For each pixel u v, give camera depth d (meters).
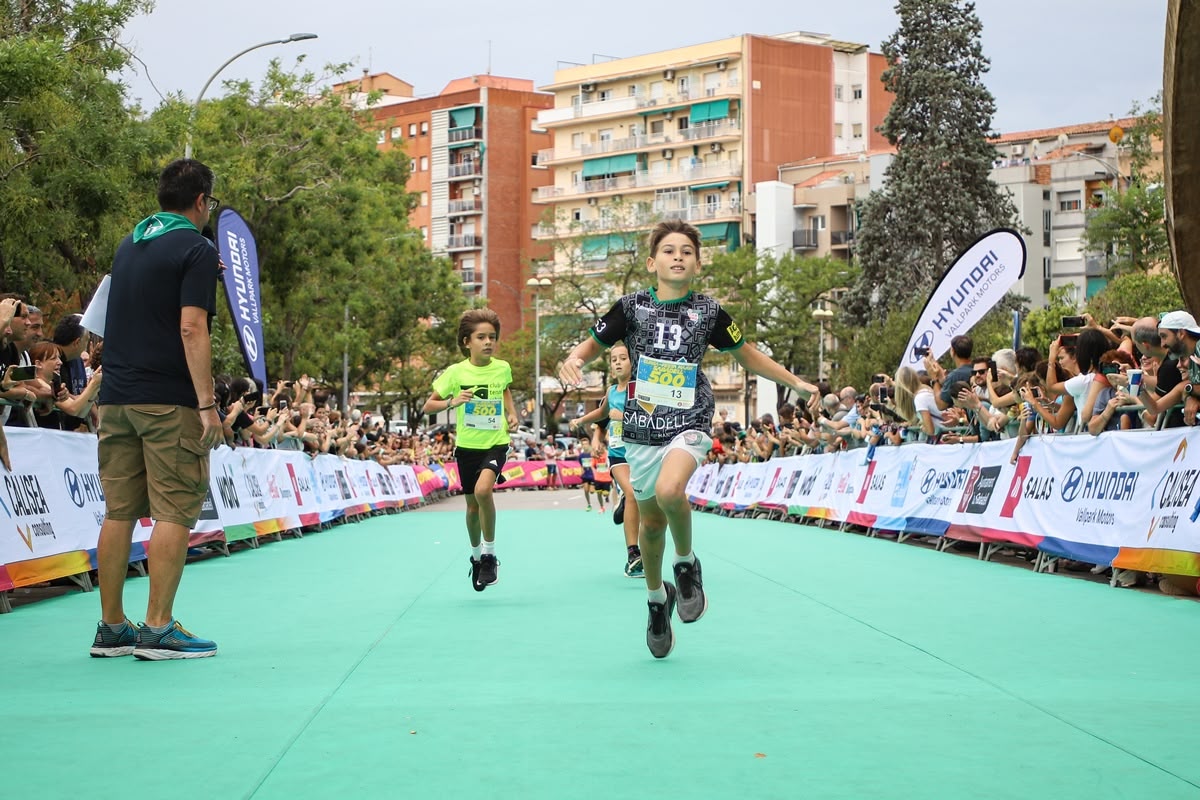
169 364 6.61
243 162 35.69
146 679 5.96
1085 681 5.82
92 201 24.73
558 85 96.81
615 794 3.92
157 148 26.12
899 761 4.31
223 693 5.59
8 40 23.64
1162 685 5.71
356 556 13.98
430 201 108.31
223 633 7.58
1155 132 57.28
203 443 6.64
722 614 8.37
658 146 91.44
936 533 14.25
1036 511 11.69
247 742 4.62
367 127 47.72
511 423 9.82
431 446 44.19
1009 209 60.91
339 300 41.69
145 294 6.60
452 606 8.99
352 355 52.00
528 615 8.42
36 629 7.75
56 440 9.66
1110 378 10.89
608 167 94.50
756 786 4.00
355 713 5.13
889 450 16.52
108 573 6.67
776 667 6.23
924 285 59.53
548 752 4.45
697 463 6.23
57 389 10.35
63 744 4.59
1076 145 79.56
